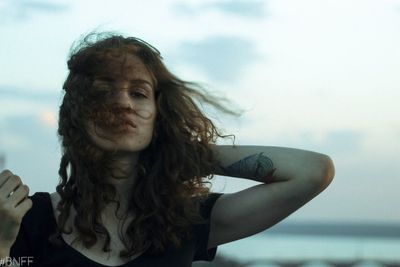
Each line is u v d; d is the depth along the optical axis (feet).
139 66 8.53
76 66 8.45
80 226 8.12
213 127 9.05
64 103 8.46
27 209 7.96
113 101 8.27
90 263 8.07
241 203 8.96
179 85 8.82
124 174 8.39
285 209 8.96
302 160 8.94
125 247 8.25
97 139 8.25
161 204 8.43
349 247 54.60
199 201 8.89
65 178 8.37
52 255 8.11
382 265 53.78
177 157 8.62
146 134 8.39
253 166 9.02
